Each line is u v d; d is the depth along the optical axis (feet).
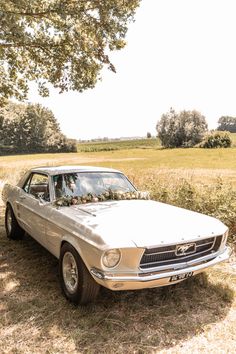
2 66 29.14
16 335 10.00
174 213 13.00
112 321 10.70
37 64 29.48
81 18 23.70
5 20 18.42
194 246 11.04
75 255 11.27
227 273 14.93
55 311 11.35
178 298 12.37
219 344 9.54
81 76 27.12
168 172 39.45
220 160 105.19
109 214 12.26
